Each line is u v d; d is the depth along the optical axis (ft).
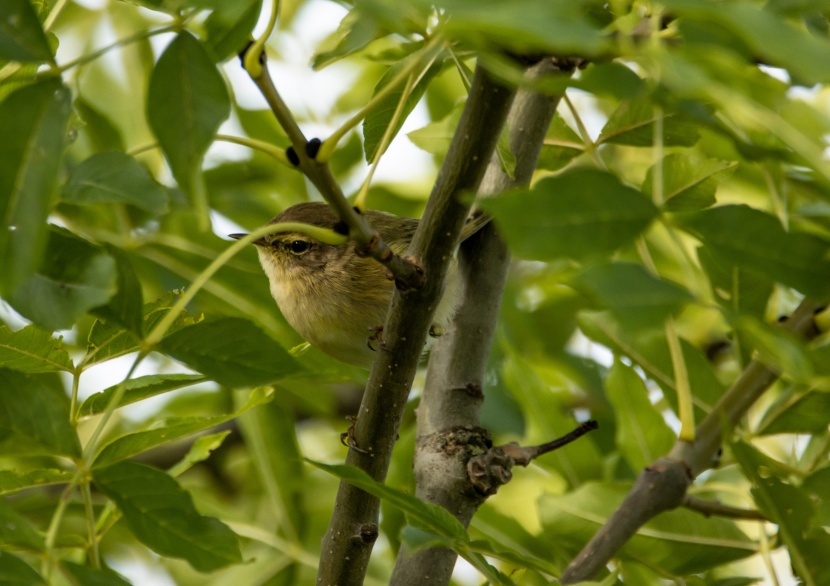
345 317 34.30
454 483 24.94
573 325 40.75
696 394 28.35
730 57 12.41
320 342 35.12
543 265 42.68
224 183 39.29
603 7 18.10
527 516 39.42
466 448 25.40
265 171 40.40
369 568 33.50
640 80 13.28
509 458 24.94
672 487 24.52
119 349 19.33
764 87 12.78
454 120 30.55
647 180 23.73
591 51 11.23
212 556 16.70
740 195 36.60
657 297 12.05
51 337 18.88
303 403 35.96
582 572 23.77
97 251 15.48
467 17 10.59
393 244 35.86
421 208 42.47
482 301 27.45
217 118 14.37
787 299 31.60
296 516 31.86
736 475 32.30
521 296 43.01
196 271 34.35
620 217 12.42
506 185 26.89
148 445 18.33
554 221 12.17
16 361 18.89
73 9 38.17
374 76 40.78
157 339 15.76
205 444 23.75
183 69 14.43
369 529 22.36
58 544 17.90
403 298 20.15
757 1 15.38
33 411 15.93
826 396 24.95
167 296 19.67
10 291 13.06
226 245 34.42
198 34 15.35
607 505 27.55
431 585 23.76
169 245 34.19
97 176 15.93
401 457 32.12
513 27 10.32
